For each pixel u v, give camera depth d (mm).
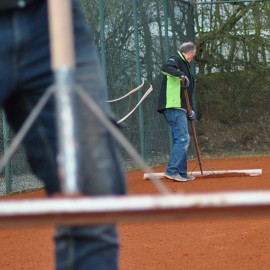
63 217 3863
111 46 33406
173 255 13625
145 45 36250
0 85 5797
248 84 42531
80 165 5438
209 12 42344
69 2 5035
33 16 5758
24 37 5727
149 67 36562
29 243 15367
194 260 13164
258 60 42281
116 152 5941
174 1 39406
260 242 14422
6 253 14398
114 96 33438
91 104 4980
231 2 41938
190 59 27484
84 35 5918
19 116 6098
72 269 5559
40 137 5855
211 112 42906
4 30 5746
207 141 43125
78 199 3922
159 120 37844
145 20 36375
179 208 3838
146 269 12586
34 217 3846
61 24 4781
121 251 14102
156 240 15109
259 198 3820
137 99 35375
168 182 27812
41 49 5758
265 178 28328
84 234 5527
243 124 42875
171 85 27391
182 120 27562
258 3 42094
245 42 42281
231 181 27484
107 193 5637
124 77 34406
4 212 3832
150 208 3848
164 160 38156
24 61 5773
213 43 42406
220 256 13406
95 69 5883
